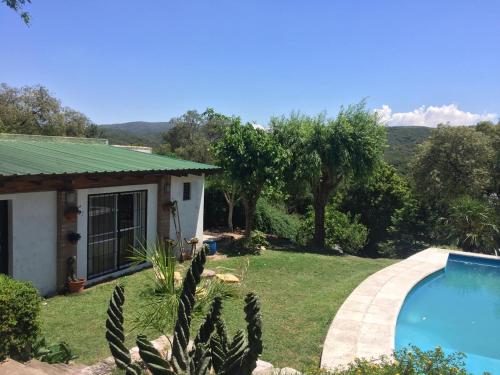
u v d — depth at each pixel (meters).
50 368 5.17
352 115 18.77
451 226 21.97
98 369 5.27
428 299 12.22
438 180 27.69
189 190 14.66
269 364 5.97
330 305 9.40
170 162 14.27
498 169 28.64
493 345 8.89
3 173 8.02
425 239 28.48
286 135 18.72
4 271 8.83
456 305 11.67
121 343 2.99
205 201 22.08
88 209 10.62
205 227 22.12
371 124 18.67
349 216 25.72
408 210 27.88
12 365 4.66
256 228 21.55
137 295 9.48
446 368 5.10
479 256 16.03
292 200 25.41
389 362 5.59
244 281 11.30
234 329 7.56
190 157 36.34
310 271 13.04
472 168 27.44
